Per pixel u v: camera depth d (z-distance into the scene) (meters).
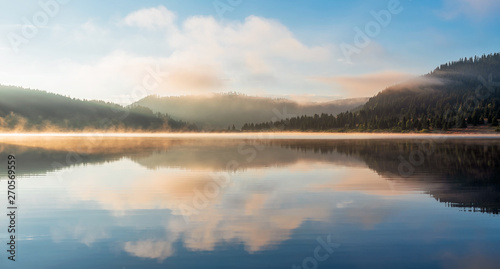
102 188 17.88
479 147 50.94
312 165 28.00
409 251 9.11
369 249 9.25
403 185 18.62
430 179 20.56
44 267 8.21
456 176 21.61
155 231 10.80
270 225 11.41
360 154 39.03
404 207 13.67
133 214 12.78
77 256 8.83
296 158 34.47
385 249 9.25
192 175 22.59
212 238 10.13
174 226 11.30
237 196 15.95
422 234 10.42
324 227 11.15
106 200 15.04
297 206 13.99
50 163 29.97
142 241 9.90
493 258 8.64
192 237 10.22
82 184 19.06
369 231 10.72
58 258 8.70
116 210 13.31
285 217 12.34
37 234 10.49
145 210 13.33
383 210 13.23
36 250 9.22
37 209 13.47
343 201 14.86
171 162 30.70
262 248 9.34
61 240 9.95
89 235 10.38
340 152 42.09
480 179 20.41
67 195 16.08
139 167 26.92
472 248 9.29
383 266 8.23
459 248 9.29
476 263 8.37
